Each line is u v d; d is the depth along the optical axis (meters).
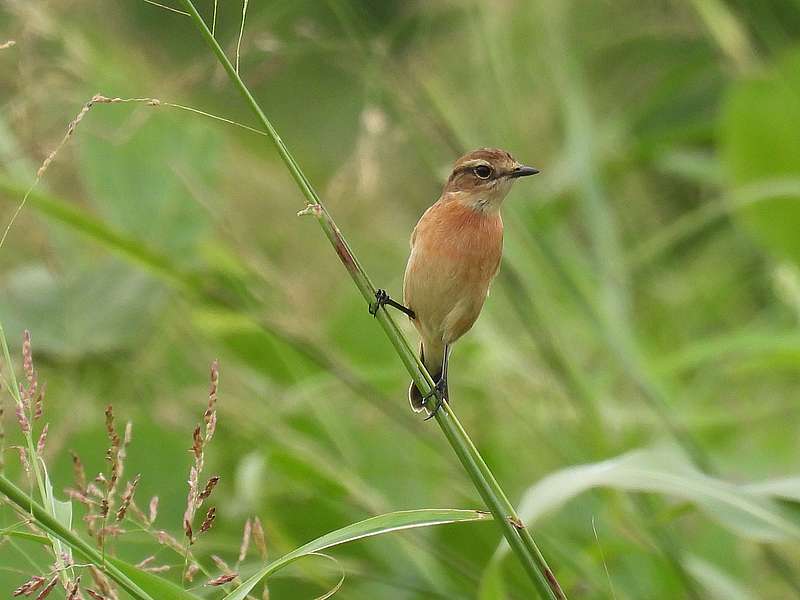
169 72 15.42
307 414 12.25
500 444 12.40
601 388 12.58
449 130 12.67
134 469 10.20
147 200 11.55
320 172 16.14
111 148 11.66
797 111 12.88
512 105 14.01
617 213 16.16
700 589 9.68
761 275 15.77
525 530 6.08
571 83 13.90
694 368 15.05
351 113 16.98
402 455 12.02
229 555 10.01
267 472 11.20
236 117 16.38
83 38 12.77
